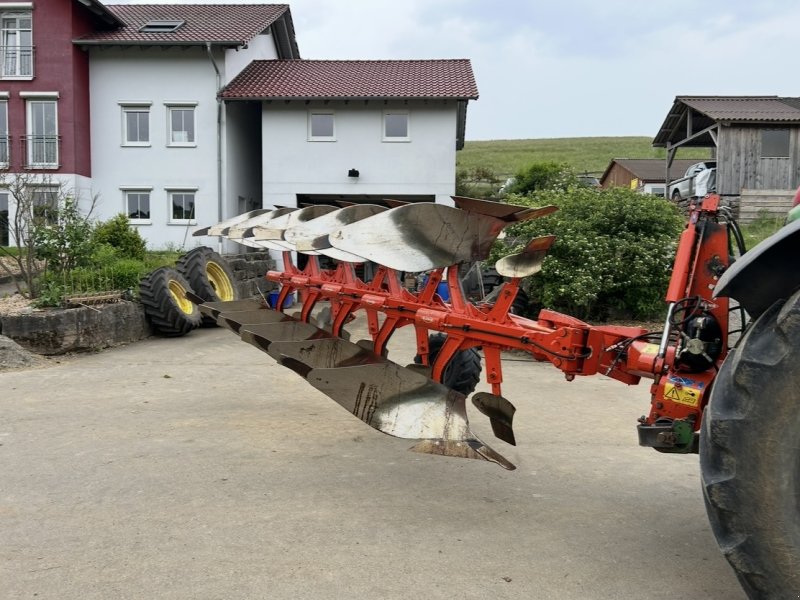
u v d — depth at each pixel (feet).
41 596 8.87
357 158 66.85
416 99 64.75
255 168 78.38
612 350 11.94
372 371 13.14
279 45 91.20
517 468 14.52
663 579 9.48
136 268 37.37
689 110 69.62
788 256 7.04
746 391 6.71
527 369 26.84
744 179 63.52
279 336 19.58
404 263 11.68
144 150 69.46
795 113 63.98
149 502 12.26
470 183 132.26
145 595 8.90
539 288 32.53
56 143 67.62
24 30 70.08
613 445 16.37
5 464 14.40
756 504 6.69
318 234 14.92
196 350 30.89
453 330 13.42
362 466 14.48
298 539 10.68
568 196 33.94
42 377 24.14
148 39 67.21
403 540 10.68
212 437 16.62
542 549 10.41
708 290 10.93
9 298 35.24
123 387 22.57
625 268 31.71
